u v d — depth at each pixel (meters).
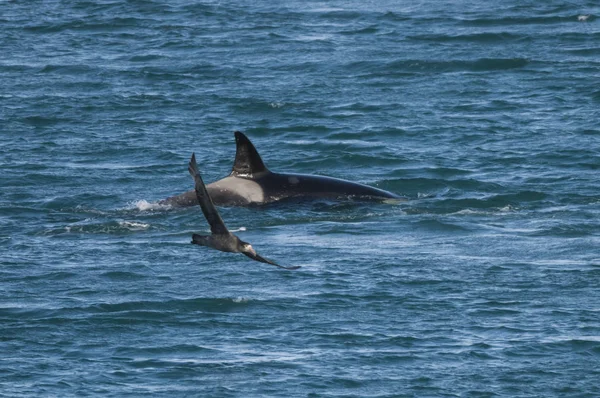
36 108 142.25
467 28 189.12
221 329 73.31
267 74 160.50
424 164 118.75
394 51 172.50
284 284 81.62
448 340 71.38
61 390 63.88
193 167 41.97
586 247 90.75
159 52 174.88
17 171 115.75
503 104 143.38
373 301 77.94
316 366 67.44
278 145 127.25
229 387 64.56
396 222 98.88
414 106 143.12
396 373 66.69
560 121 134.88
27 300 78.12
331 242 92.69
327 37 184.00
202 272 84.50
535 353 69.44
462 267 85.50
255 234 95.12
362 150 124.44
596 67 162.00
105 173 116.19
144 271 84.69
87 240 93.69
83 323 74.00
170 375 66.25
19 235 94.88
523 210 102.81
